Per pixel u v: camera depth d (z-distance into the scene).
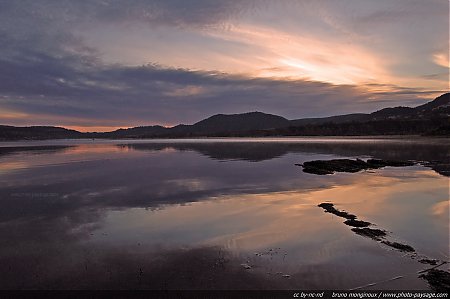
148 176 27.28
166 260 9.98
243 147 72.88
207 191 20.53
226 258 10.08
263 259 9.96
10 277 8.94
